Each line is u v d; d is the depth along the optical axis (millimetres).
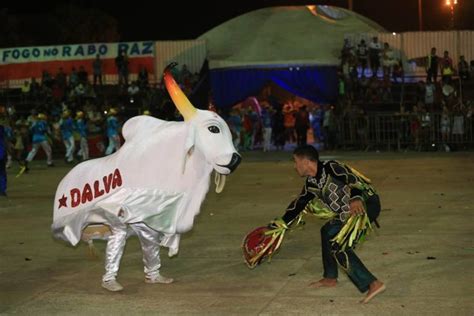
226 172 7523
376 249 9273
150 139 7594
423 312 6633
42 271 8805
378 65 27812
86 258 9484
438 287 7457
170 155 7523
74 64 31406
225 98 29391
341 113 26453
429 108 26266
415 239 9828
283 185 16469
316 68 28703
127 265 8969
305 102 31094
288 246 9711
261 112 29219
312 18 30641
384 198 13672
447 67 26750
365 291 7000
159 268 8102
